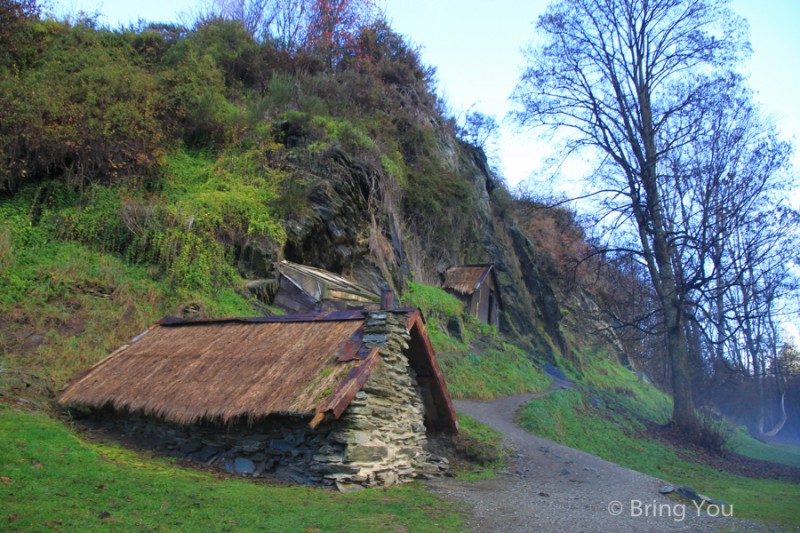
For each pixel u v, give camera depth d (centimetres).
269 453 869
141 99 1841
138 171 1667
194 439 935
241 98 2431
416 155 3002
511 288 3250
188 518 580
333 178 2034
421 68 3675
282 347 964
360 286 1886
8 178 1462
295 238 1748
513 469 1134
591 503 875
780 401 3938
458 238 3011
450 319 2409
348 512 665
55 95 1619
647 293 2661
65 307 1222
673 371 2155
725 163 2175
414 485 901
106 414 1022
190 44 2445
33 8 2045
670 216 2303
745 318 2238
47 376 1038
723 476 1577
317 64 3000
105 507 582
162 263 1456
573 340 3412
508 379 2088
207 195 1670
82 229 1447
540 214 3991
